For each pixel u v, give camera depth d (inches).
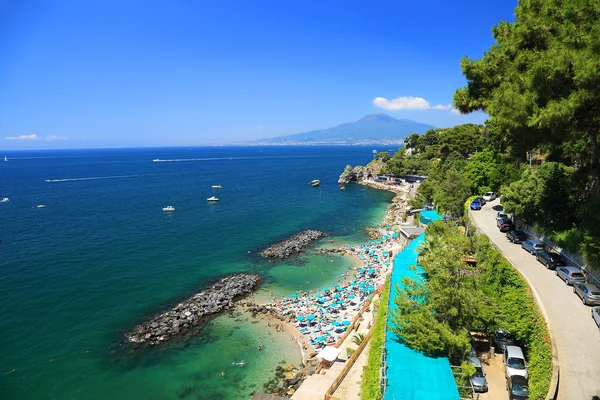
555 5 887.1
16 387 1268.5
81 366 1386.6
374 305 1582.2
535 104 830.5
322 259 2524.6
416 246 1686.8
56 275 2209.6
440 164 4414.4
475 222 1875.0
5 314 1739.7
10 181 7165.4
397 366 885.8
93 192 5580.7
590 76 694.5
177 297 1964.8
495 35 1106.1
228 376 1337.4
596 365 788.0
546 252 1273.4
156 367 1390.3
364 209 4220.0
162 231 3218.5
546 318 931.3
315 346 1494.8
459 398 776.3
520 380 863.7
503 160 2564.0
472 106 1094.4
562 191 1397.6
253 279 2164.1
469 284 1009.5
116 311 1798.7
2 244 2785.4
